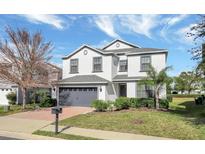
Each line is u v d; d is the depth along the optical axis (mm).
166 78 20000
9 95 28281
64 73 26656
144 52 23312
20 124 13742
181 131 11297
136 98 21172
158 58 22719
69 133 11250
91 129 12211
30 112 19656
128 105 20859
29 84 21859
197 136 10359
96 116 16375
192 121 14016
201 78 15789
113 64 24797
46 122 14406
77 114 17906
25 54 22156
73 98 24906
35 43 22391
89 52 25594
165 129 11781
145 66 23266
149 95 22375
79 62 26078
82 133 11234
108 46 31672
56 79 24734
